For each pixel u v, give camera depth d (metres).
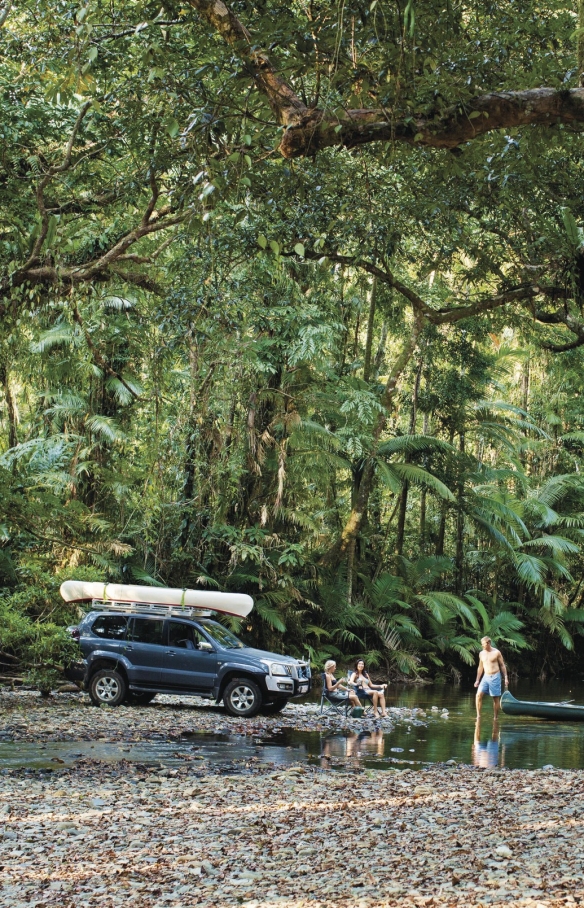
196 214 7.48
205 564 27.89
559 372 36.03
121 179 14.24
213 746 14.19
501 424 36.56
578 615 36.75
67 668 19.58
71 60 7.82
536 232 14.36
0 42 12.62
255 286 14.20
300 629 29.23
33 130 13.86
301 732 16.36
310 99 8.59
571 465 41.09
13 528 23.03
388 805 9.84
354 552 32.09
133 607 19.06
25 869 6.96
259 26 7.31
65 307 13.62
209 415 22.92
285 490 28.95
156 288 15.66
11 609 20.38
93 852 7.52
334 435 29.05
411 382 34.88
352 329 36.38
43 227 12.02
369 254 13.94
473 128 6.25
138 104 11.52
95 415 25.95
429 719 19.39
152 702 19.48
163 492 24.12
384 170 13.12
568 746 15.68
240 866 7.09
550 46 10.53
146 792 10.23
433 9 7.79
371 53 7.65
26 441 28.70
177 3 8.77
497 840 8.03
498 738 16.50
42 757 12.43
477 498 35.12
